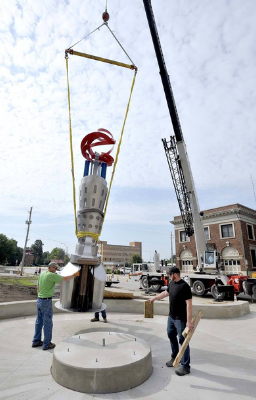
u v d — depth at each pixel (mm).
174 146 14820
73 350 3705
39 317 4719
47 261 117000
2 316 6684
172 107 14305
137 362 3340
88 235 5660
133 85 6824
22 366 3822
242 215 28875
